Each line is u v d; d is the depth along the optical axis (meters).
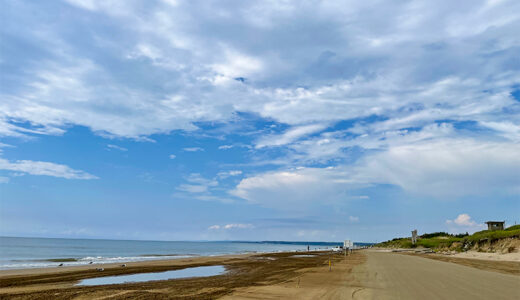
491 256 55.94
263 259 56.81
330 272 29.62
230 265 40.59
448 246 88.88
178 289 17.70
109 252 89.62
